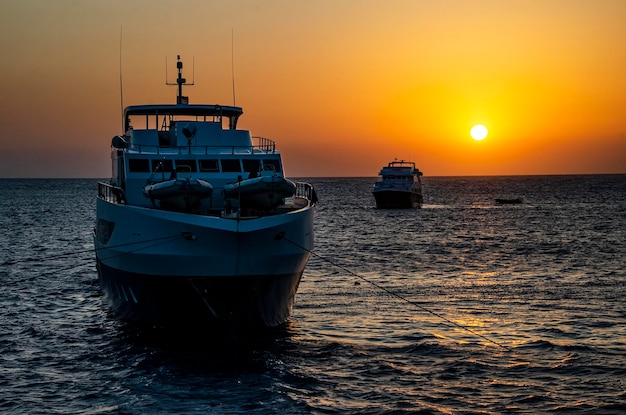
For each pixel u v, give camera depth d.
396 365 24.91
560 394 22.11
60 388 22.70
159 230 25.45
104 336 28.70
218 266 25.09
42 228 85.81
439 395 22.03
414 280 43.19
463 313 33.09
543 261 53.12
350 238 72.69
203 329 26.70
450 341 28.00
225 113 34.75
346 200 173.75
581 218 102.88
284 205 30.06
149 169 29.42
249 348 26.64
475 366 24.83
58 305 35.41
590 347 27.06
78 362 25.33
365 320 31.44
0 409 20.92
